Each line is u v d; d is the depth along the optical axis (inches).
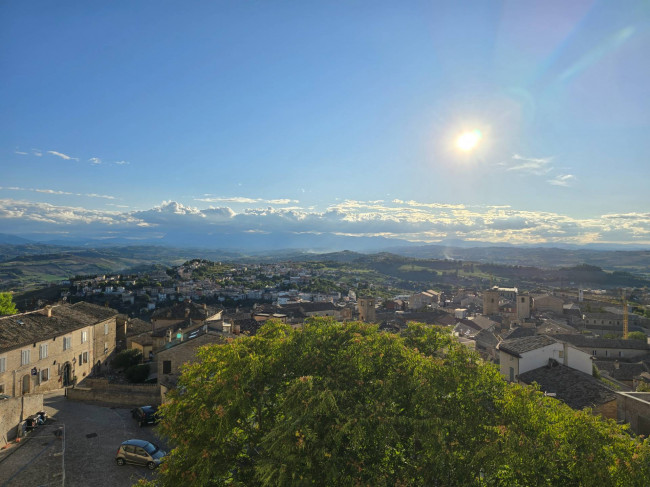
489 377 920.3
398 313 5807.1
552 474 746.8
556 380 1523.1
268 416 901.2
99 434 1626.5
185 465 819.4
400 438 831.1
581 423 792.9
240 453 872.9
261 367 885.2
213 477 810.8
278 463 717.3
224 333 1987.0
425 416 803.4
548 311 5565.9
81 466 1359.5
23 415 1608.0
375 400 820.0
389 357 925.8
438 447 756.6
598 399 1325.0
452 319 5113.2
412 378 856.3
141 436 1624.0
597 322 4968.0
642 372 2743.6
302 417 741.3
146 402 1987.0
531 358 1665.8
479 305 7042.3
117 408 1951.3
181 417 879.1
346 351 941.8
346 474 729.6
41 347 2201.0
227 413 792.3
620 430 823.1
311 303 5659.5
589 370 1652.3
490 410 880.3
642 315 5546.3
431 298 7701.8
